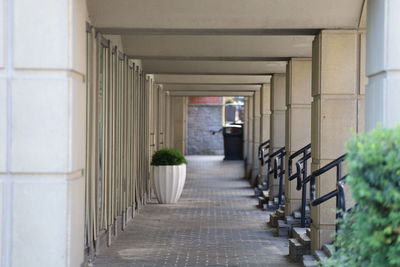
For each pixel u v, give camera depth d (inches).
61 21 246.4
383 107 234.2
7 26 247.0
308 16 356.2
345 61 364.5
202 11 352.2
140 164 639.1
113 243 446.0
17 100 247.4
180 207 669.3
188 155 1571.1
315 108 379.6
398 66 232.8
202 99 1601.9
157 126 831.7
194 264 375.2
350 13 356.5
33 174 249.3
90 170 361.4
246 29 357.7
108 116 425.7
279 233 479.2
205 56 471.8
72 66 248.7
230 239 467.8
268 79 733.3
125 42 478.9
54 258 249.1
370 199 173.5
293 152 495.5
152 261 382.9
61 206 249.0
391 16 233.3
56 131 247.9
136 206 610.9
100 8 350.6
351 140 181.3
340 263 196.7
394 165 166.7
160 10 352.2
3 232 249.0
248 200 739.4
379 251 175.5
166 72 616.4
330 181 367.6
